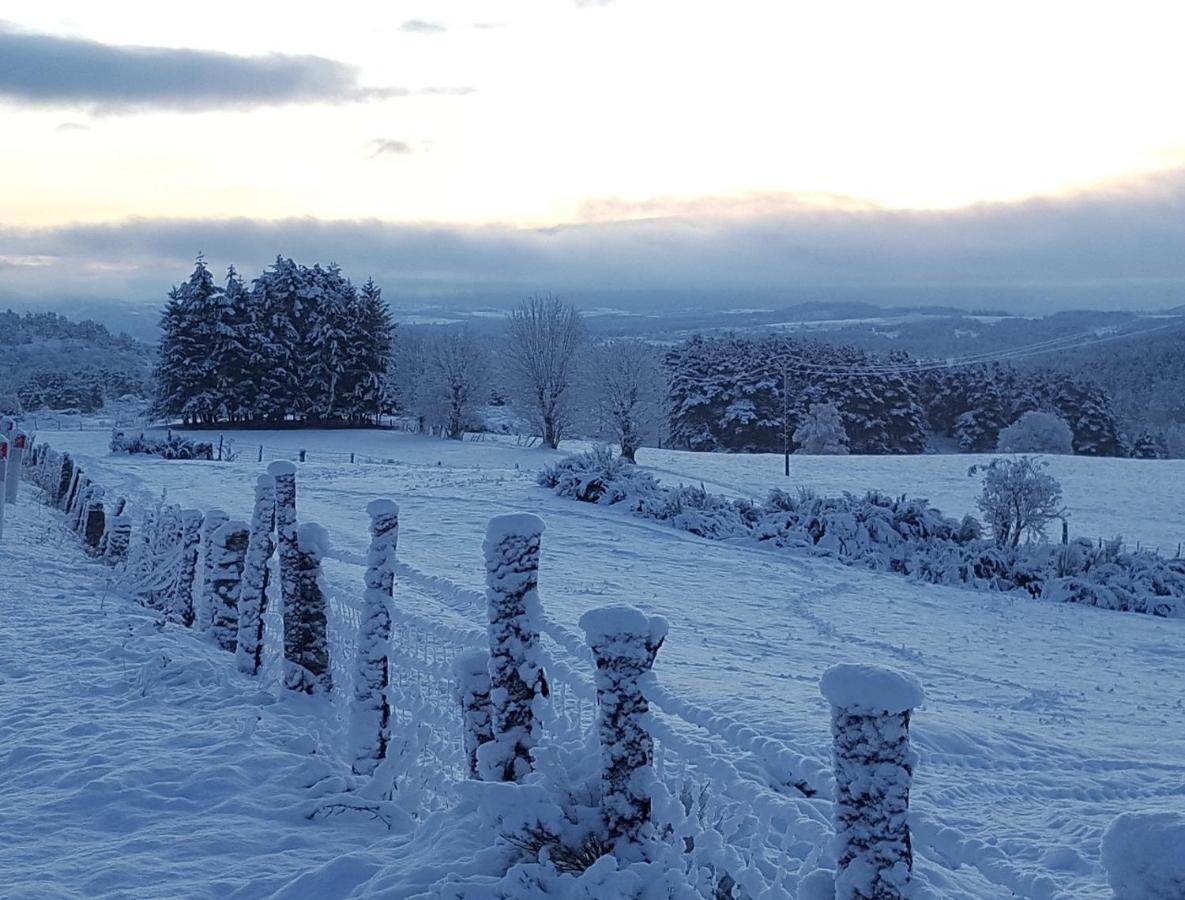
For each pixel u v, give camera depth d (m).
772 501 33.53
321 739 7.52
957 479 55.97
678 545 29.02
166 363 87.25
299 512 31.59
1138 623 22.73
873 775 3.18
